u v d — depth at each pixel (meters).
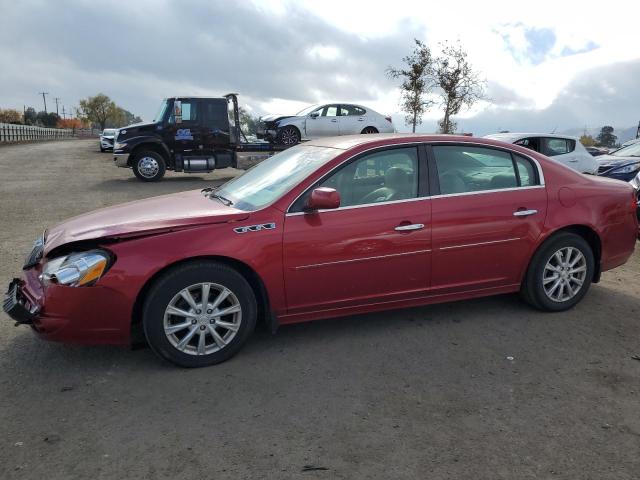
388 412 3.13
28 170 19.00
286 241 3.78
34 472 2.58
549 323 4.48
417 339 4.15
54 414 3.09
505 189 4.44
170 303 3.55
